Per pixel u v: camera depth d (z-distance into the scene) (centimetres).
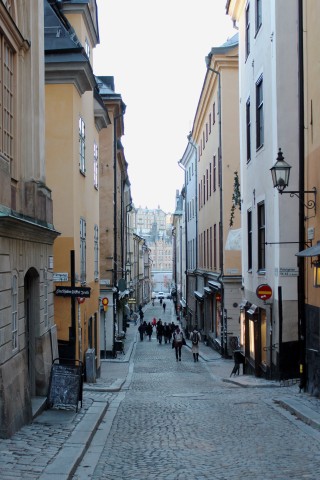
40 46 1265
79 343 1800
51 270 1352
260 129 2033
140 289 9619
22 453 794
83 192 2025
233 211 3138
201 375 2427
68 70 1764
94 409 1216
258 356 2034
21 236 1022
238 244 3139
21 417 970
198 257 4788
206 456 826
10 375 910
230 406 1310
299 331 1490
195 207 5038
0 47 1047
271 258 1809
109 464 799
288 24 1709
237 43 3244
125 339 4872
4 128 1079
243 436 963
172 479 703
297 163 1694
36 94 1250
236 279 3134
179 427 1067
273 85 1742
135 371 2658
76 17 2072
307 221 1438
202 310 4509
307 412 1120
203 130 4294
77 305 1823
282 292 1705
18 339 997
